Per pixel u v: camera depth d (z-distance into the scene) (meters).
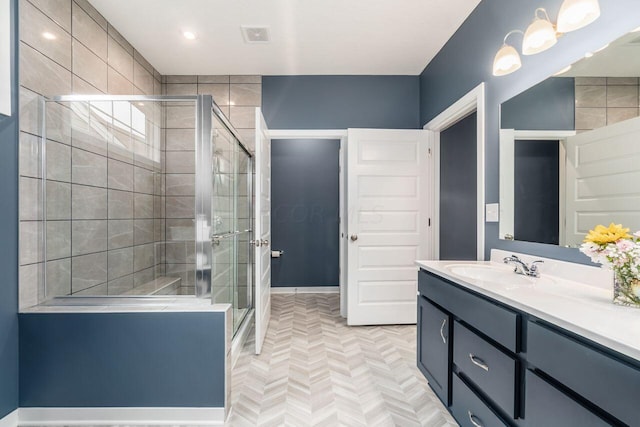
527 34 1.40
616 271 1.04
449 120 2.67
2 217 1.58
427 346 1.88
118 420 1.67
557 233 1.49
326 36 2.58
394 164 3.11
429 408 1.77
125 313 1.67
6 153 1.60
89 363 1.67
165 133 2.17
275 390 1.95
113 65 2.46
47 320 1.66
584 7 1.15
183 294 1.94
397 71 3.21
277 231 4.42
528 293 1.19
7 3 1.59
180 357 1.68
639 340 0.74
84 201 2.06
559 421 0.91
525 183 1.71
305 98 3.28
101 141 2.13
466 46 2.34
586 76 1.34
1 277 1.57
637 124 1.15
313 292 4.43
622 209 1.19
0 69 1.57
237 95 3.29
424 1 2.15
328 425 1.63
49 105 1.84
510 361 1.13
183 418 1.67
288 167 4.41
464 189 3.13
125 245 2.37
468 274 1.73
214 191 2.01
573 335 0.89
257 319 2.45
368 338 2.78
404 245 3.13
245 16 2.31
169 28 2.47
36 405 1.67
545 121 1.56
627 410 0.71
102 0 2.13
